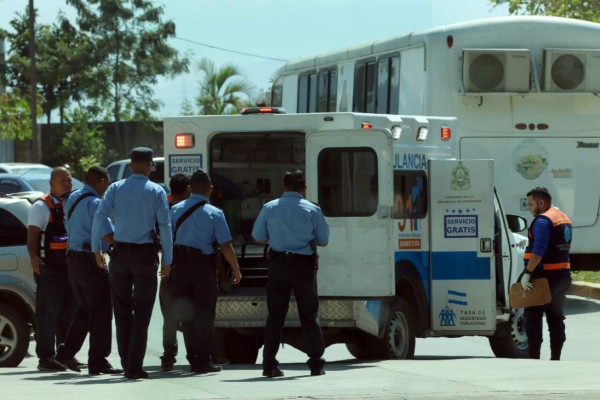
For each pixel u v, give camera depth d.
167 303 34.31
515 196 56.31
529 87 55.53
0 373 33.91
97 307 33.19
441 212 39.41
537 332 39.25
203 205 32.47
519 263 44.41
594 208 57.19
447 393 26.83
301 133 37.38
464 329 39.31
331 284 35.81
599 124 56.91
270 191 39.72
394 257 36.44
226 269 37.41
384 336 37.00
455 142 41.72
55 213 35.53
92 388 28.55
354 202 35.69
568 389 27.50
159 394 27.06
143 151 31.47
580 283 64.69
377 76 59.31
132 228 31.11
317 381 29.86
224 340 38.97
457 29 55.16
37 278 35.53
